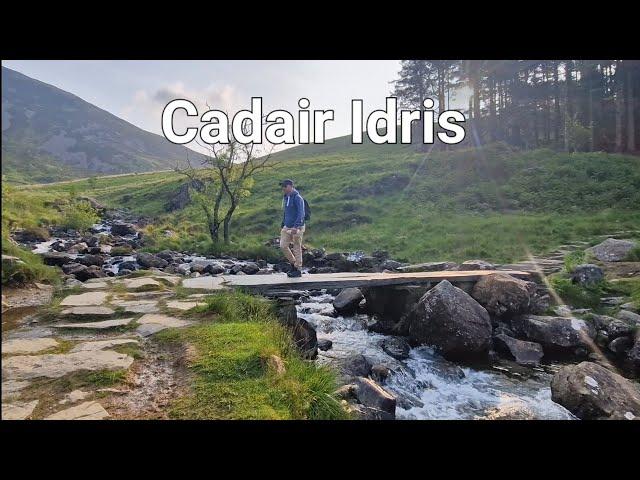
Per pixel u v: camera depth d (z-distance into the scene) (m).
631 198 25.23
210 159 21.44
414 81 52.59
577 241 19.30
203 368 4.24
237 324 5.73
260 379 4.08
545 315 10.39
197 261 16.23
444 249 21.06
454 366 8.07
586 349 8.94
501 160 36.28
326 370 4.92
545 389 7.12
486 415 6.02
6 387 3.71
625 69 38.81
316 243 26.12
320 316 11.05
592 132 38.03
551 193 28.59
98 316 6.17
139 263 14.16
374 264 17.00
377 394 5.43
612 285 11.55
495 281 10.29
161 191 51.62
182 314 6.32
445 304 8.76
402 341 8.96
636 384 7.43
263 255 19.72
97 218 27.70
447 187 33.97
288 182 9.60
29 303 6.93
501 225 24.02
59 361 4.34
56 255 12.37
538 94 45.06
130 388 3.84
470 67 45.16
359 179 39.53
